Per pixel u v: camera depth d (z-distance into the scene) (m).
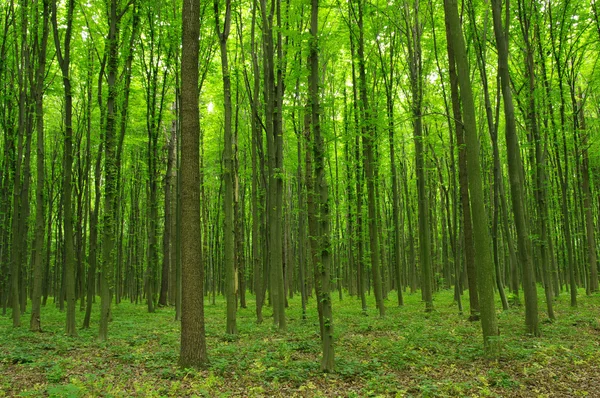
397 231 21.72
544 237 13.88
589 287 23.16
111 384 7.18
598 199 30.36
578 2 15.27
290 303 25.20
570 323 12.72
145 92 20.33
